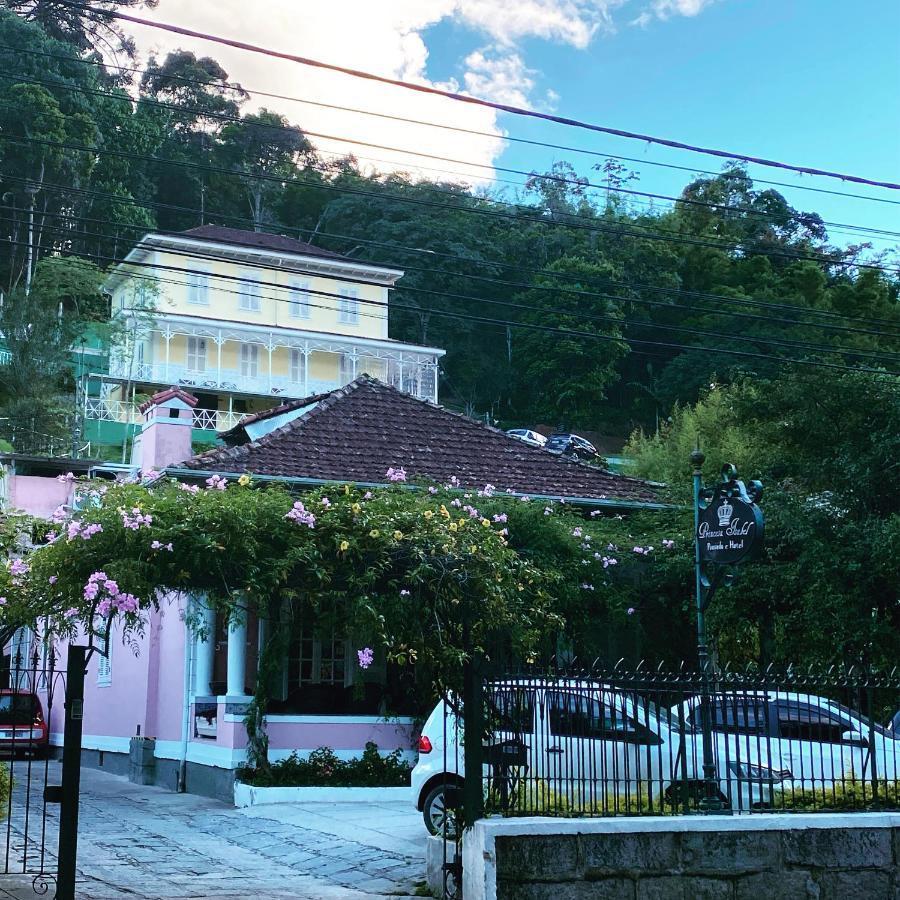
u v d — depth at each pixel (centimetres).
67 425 5328
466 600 982
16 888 921
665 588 1850
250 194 7919
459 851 975
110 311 6350
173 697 1908
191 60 7919
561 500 1964
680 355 6469
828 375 1812
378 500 1039
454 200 7238
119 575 913
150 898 968
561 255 6975
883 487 1712
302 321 6384
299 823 1420
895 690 1023
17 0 7162
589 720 948
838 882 940
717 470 2847
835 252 6688
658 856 904
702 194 6988
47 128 6297
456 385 6956
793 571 1673
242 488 1052
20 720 2369
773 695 1032
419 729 1681
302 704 1728
